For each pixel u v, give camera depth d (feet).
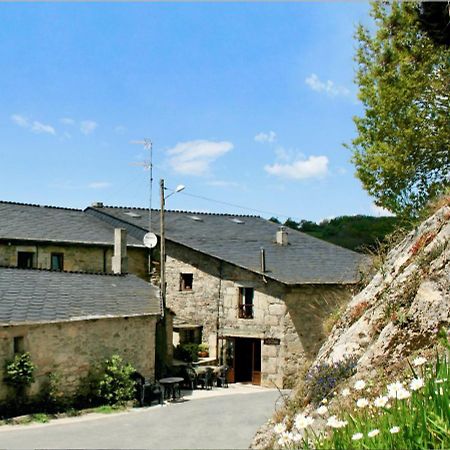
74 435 38.70
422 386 10.97
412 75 49.32
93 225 81.00
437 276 21.42
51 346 46.88
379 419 11.07
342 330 25.81
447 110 49.37
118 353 52.95
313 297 69.62
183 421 44.32
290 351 66.59
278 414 22.30
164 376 62.08
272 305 67.82
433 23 38.93
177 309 76.74
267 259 75.15
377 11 51.31
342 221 140.15
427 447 9.25
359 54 52.85
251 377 74.08
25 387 44.55
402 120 50.21
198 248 74.64
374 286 26.84
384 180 51.55
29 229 69.05
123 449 34.76
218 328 72.23
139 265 79.56
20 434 38.73
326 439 11.59
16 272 54.19
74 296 53.57
